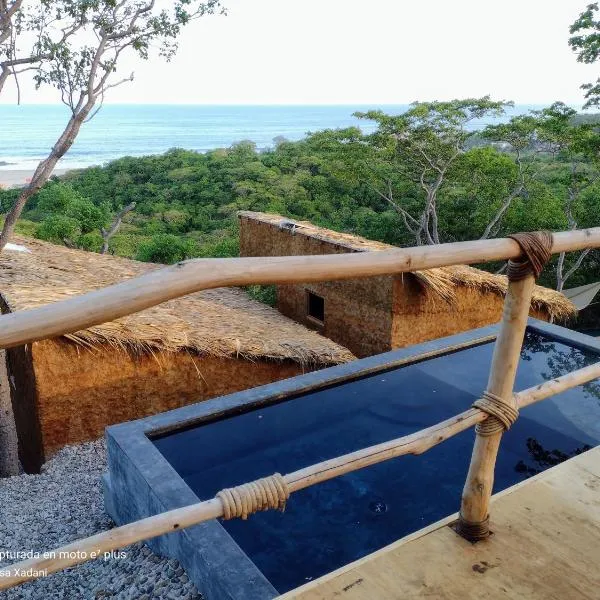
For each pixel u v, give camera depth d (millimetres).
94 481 5148
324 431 4445
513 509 1966
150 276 1007
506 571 1690
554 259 18719
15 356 6605
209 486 3785
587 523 1897
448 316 8297
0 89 6164
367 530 3502
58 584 3256
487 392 1743
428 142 18703
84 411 6070
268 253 10391
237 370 6816
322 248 8797
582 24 14711
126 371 6188
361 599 1588
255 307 9953
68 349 5855
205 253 19344
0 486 5312
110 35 6418
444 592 1613
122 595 2920
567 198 19891
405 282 7828
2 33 6027
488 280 8367
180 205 35156
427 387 5117
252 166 40219
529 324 6055
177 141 150875
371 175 20234
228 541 2719
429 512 3682
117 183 39812
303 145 46531
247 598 2352
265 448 4215
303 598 1589
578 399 5055
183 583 2824
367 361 5070
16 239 9641
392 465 4172
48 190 19422
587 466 2232
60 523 4305
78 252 10305
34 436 6273
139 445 3604
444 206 20797
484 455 1751
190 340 6320
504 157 19156
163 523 1339
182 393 6562
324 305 9203
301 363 7020
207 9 6863
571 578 1665
